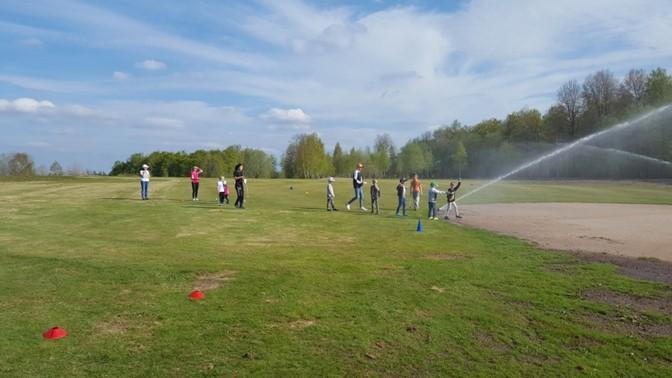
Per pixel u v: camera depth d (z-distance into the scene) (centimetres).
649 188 5509
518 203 3356
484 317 728
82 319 686
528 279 980
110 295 805
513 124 11012
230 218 1969
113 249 1212
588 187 5734
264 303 775
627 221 2189
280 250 1269
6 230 1504
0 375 509
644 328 697
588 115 8538
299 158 10775
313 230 1695
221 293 828
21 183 4734
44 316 694
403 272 1019
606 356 595
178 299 789
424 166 12475
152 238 1414
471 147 12325
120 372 523
